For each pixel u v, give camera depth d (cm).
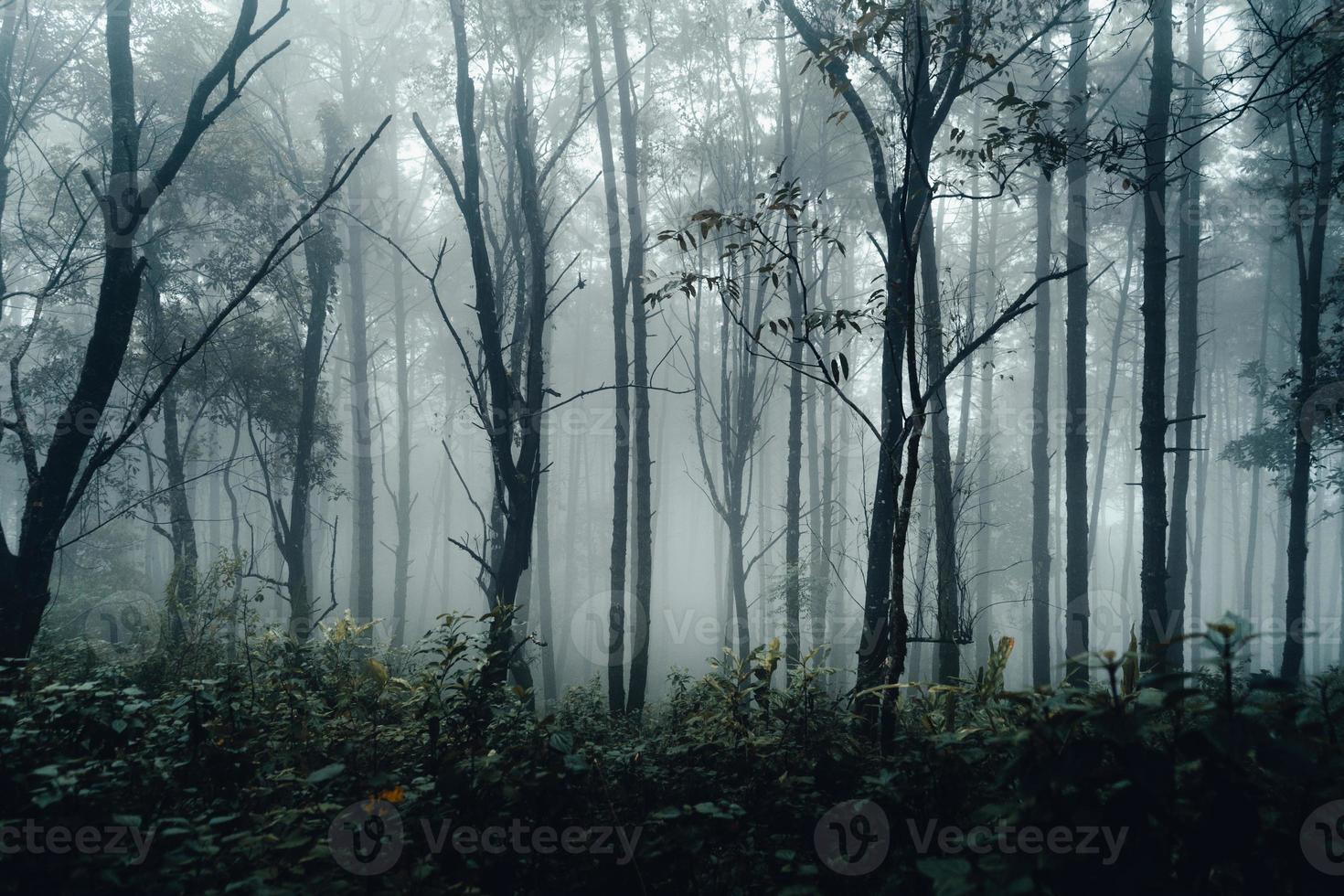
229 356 1503
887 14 595
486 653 485
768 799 406
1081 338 1316
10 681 436
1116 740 239
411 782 389
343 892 307
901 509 464
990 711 413
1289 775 225
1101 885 236
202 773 403
